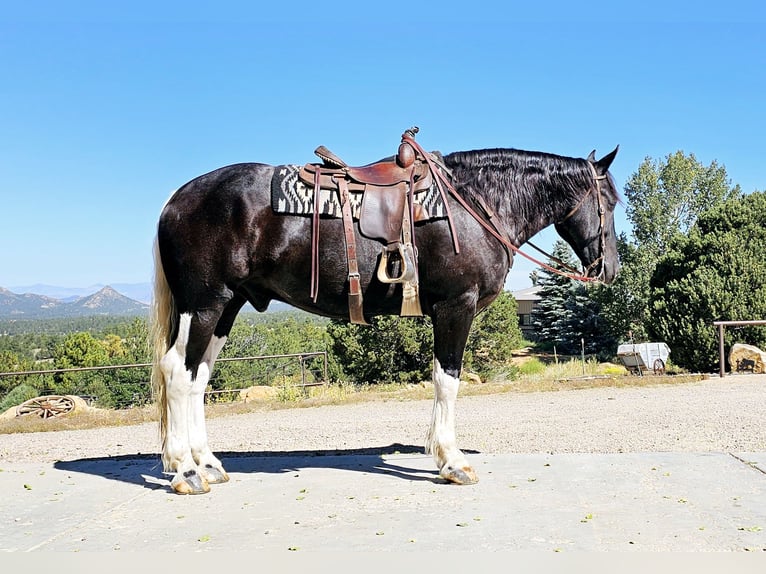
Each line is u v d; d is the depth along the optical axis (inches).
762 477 201.3
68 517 174.1
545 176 215.2
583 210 218.8
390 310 201.5
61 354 1535.4
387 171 198.2
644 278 1314.0
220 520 169.0
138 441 367.6
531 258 214.7
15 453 327.3
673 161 1492.4
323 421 444.5
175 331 200.4
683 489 189.0
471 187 207.5
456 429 366.3
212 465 209.5
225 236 191.6
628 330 1330.0
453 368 200.5
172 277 197.3
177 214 196.1
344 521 165.3
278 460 244.8
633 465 218.8
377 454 272.5
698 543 146.6
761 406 414.9
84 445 353.7
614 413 412.8
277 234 192.2
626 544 146.3
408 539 151.3
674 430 332.8
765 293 661.3
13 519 173.3
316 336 1433.3
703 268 696.4
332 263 192.7
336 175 195.5
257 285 205.3
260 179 195.9
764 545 145.2
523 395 552.7
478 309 206.8
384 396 585.9
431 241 195.0
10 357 1691.7
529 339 1768.0
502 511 171.2
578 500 180.1
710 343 662.5
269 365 1003.9
